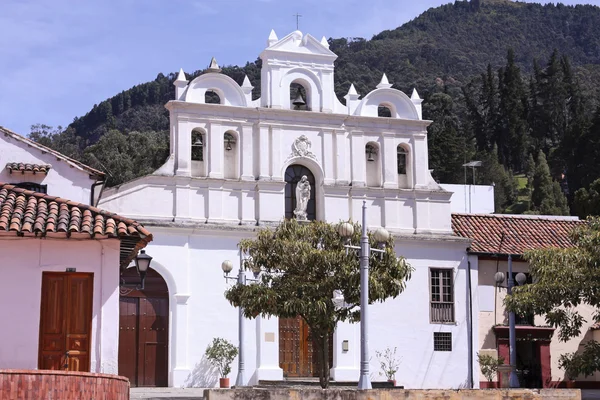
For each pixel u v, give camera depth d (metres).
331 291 28.70
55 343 20.69
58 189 32.66
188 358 36.84
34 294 20.66
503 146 125.62
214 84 39.47
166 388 35.88
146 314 36.91
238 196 39.09
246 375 37.47
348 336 39.31
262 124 39.56
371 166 41.56
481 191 55.34
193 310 37.28
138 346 36.56
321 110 40.66
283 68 40.44
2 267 20.61
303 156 40.06
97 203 33.84
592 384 41.91
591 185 73.12
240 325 32.88
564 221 45.97
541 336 41.47
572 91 132.75
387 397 20.47
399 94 42.22
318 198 40.38
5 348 20.31
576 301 29.39
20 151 32.53
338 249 29.27
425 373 40.06
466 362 40.69
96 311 20.97
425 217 41.69
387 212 41.06
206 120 38.91
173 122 38.59
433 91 151.75
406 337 40.09
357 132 41.09
